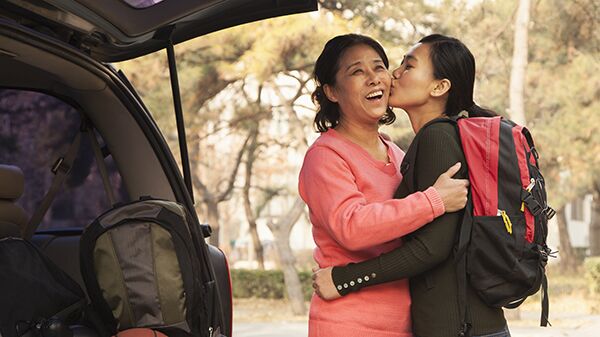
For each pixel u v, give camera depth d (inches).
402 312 126.1
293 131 1007.6
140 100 148.2
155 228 116.6
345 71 131.7
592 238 1393.9
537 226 116.6
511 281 116.0
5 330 112.4
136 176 148.3
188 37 143.9
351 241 121.0
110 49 138.5
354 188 126.0
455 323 119.0
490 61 900.6
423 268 119.3
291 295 921.5
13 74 143.6
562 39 888.3
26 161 154.6
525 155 117.6
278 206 1749.5
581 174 892.6
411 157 123.3
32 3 119.6
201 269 125.0
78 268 150.9
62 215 157.5
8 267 118.1
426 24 892.6
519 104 841.5
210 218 1133.1
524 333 684.1
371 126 133.5
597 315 834.8
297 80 914.7
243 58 829.8
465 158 119.6
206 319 120.6
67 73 130.2
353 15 877.8
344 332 124.6
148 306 115.3
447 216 118.6
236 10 137.9
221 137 1040.8
